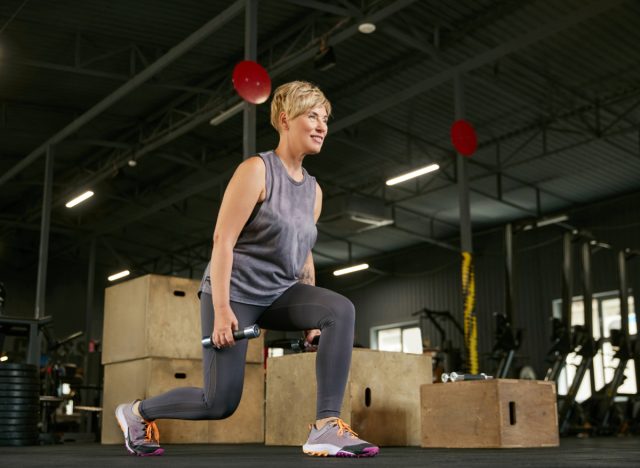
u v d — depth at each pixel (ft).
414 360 13.87
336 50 34.40
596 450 10.32
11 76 36.45
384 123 40.45
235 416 15.94
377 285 63.36
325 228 56.18
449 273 57.77
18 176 49.52
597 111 37.04
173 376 15.07
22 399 16.30
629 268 47.14
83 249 64.49
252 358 16.42
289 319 7.06
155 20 31.99
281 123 7.09
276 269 6.89
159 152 43.65
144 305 15.14
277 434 13.67
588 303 29.27
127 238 61.57
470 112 38.68
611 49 32.30
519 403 11.75
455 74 30.81
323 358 6.85
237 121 41.37
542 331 50.72
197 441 15.30
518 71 34.42
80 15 31.42
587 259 29.45
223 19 26.53
